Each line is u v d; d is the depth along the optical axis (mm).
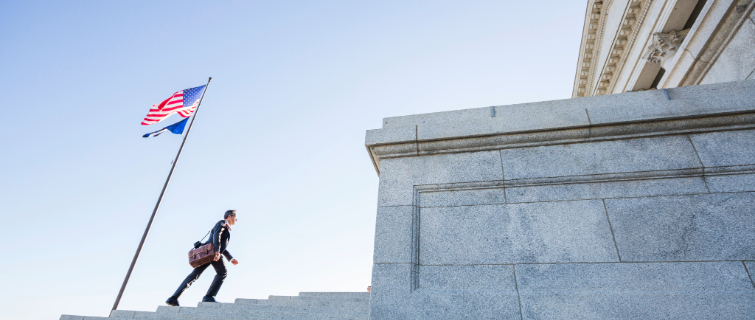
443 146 4859
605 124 4438
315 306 6754
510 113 4875
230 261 8047
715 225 3756
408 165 4930
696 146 4250
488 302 3682
